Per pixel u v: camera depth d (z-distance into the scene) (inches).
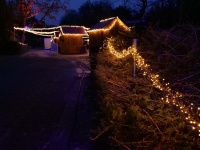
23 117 230.5
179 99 144.4
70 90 349.1
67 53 1187.3
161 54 203.6
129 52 218.5
